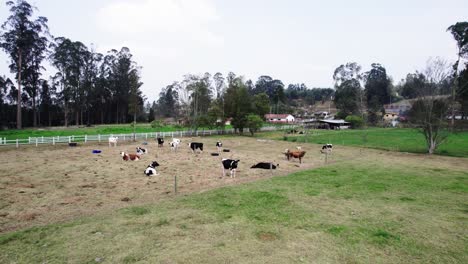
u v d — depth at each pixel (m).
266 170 16.88
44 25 46.69
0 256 6.07
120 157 20.94
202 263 5.88
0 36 42.88
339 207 9.73
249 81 144.62
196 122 43.50
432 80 31.12
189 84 46.09
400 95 130.25
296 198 10.66
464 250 6.77
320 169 17.14
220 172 16.05
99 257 6.05
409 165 19.08
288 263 5.96
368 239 7.23
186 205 9.68
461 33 46.97
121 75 70.38
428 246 6.95
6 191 11.45
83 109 62.56
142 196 11.03
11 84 52.56
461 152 26.25
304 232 7.56
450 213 9.34
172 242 6.82
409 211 9.47
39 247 6.50
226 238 7.09
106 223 7.97
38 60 49.41
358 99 86.62
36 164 17.59
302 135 46.91
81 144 28.38
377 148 29.52
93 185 12.67
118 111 73.75
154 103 110.25
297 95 157.00
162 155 22.55
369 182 13.68
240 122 46.66
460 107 39.16
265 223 8.11
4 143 25.83
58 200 10.38
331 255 6.37
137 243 6.73
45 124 62.97
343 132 53.88
